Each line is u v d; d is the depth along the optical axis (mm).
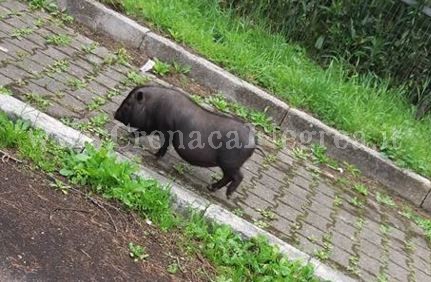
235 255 5785
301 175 6906
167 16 7672
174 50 7418
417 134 7789
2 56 6617
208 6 8188
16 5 7266
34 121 6023
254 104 7355
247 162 6754
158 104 6188
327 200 6770
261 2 8305
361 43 8242
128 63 7230
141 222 5758
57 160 5867
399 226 6898
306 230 6348
